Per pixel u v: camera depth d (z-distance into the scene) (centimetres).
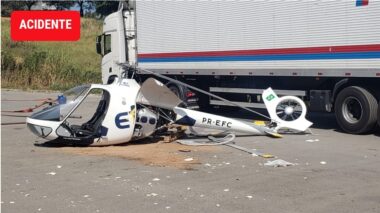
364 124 1096
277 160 825
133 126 966
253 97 1438
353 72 1094
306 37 1180
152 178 713
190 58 1473
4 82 3262
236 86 1445
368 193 623
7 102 2180
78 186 675
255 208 565
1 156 901
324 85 1230
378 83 1095
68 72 3272
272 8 1247
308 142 1020
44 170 779
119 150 938
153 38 1586
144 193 634
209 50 1416
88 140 964
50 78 3269
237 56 1341
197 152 911
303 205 575
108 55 1756
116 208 572
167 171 756
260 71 1288
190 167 782
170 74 1541
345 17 1102
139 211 559
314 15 1159
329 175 722
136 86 999
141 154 895
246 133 1082
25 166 812
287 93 1291
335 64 1127
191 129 1120
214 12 1393
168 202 593
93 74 3259
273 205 576
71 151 934
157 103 1004
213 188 654
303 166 785
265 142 1020
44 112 975
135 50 1666
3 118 1534
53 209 572
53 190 656
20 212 562
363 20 1070
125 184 681
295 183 675
